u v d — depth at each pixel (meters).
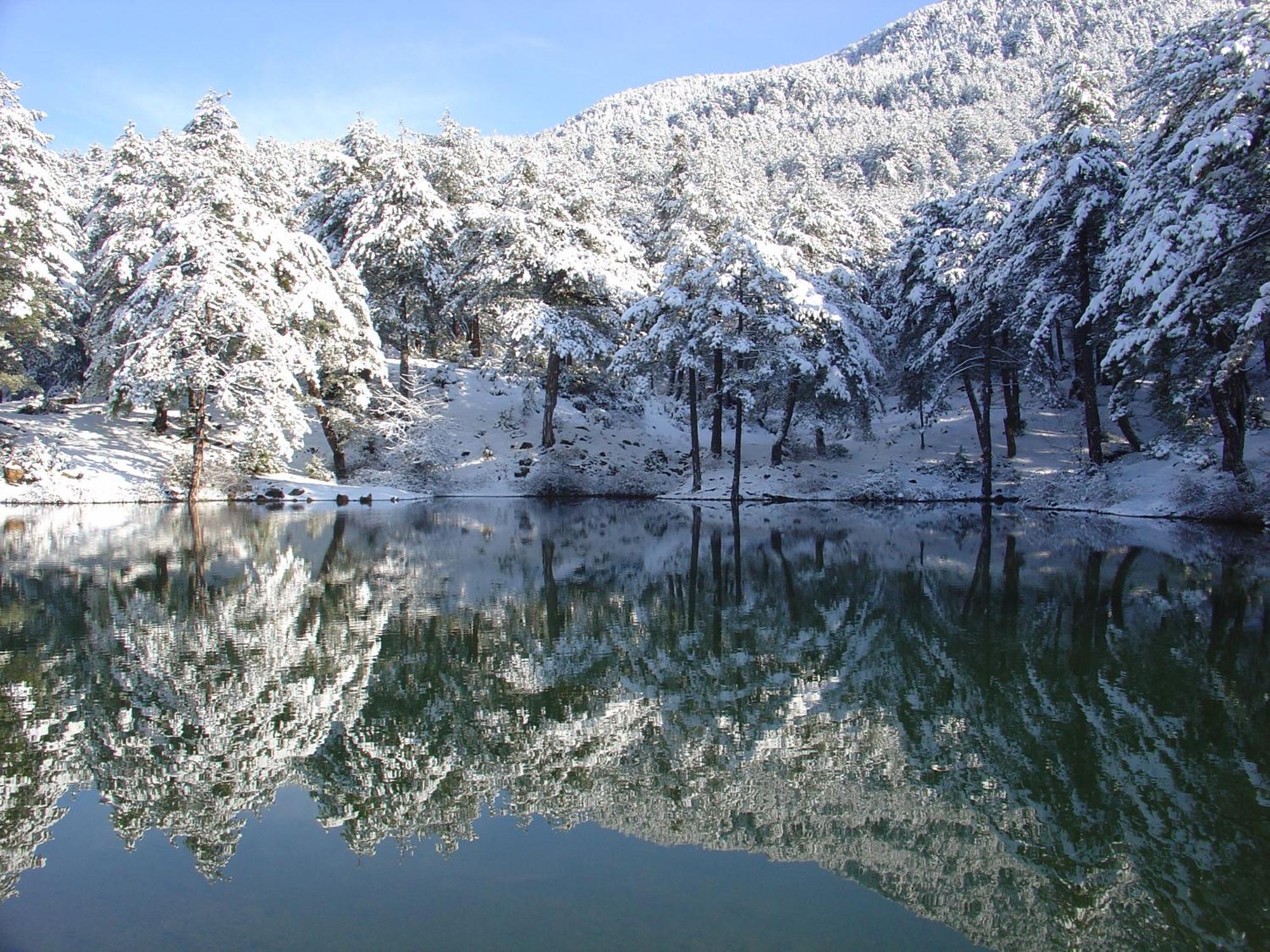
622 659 9.65
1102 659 9.34
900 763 6.54
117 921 4.26
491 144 85.50
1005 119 116.56
